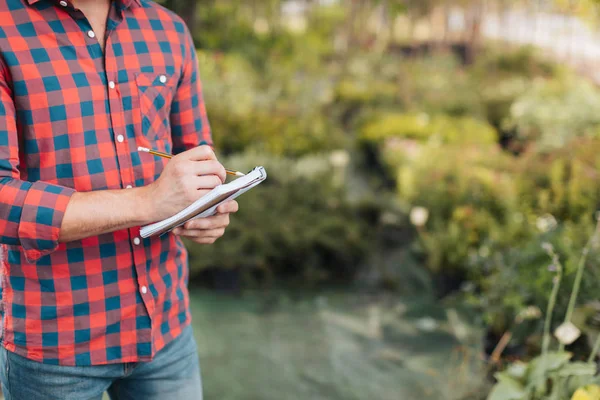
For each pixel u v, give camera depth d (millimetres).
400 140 7262
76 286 1124
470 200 4559
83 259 1121
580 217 3510
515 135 7949
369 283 4652
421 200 5047
